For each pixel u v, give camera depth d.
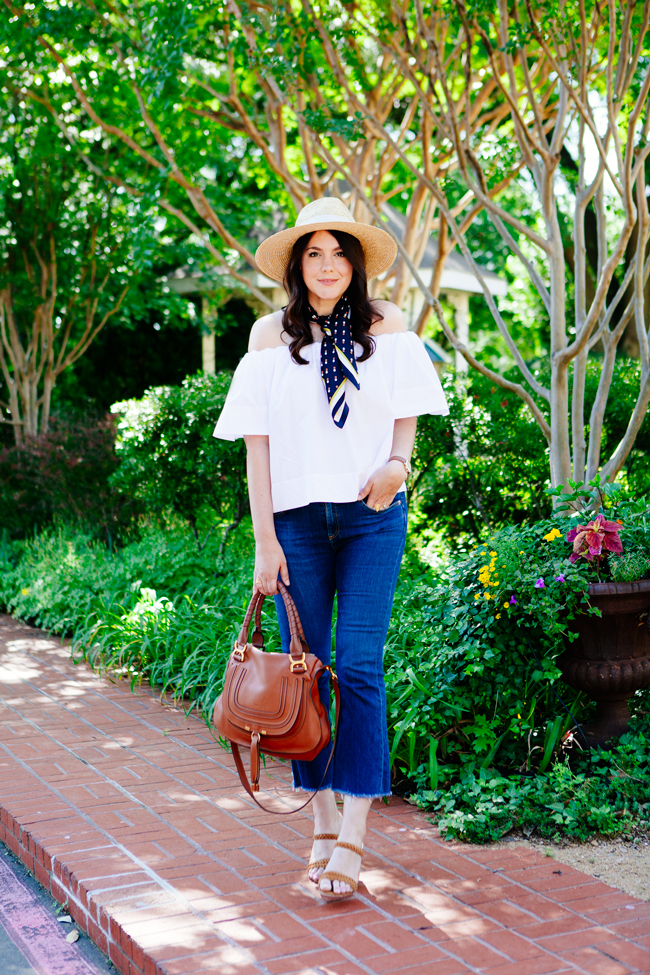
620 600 3.45
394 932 2.42
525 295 18.67
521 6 5.33
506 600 3.58
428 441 6.43
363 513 2.64
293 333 2.66
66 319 11.82
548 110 7.90
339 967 2.23
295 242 2.68
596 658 3.57
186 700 4.97
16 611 7.38
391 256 2.86
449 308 17.47
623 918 2.51
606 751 3.61
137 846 2.99
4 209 10.58
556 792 3.30
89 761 3.94
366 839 3.08
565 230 12.16
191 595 6.34
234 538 7.44
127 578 6.66
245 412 2.65
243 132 8.11
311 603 2.70
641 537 3.67
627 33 4.73
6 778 3.71
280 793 3.54
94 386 14.53
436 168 8.00
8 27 6.93
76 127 9.93
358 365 2.65
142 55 6.82
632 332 9.28
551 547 3.71
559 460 4.91
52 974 2.48
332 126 5.83
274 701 2.51
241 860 2.89
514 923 2.47
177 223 12.17
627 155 4.39
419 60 5.53
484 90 7.49
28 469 9.59
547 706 3.86
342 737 2.62
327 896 2.58
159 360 15.05
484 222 17.55
